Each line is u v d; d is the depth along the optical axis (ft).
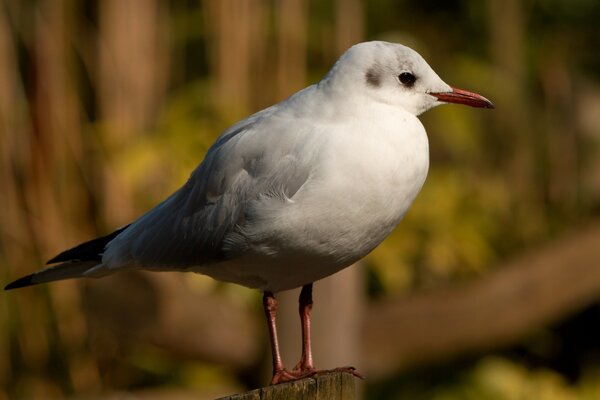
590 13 42.78
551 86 42.04
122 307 28.73
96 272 25.23
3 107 34.88
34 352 35.47
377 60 22.29
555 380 35.78
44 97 35.06
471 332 30.68
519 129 39.91
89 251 25.26
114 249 24.64
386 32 42.42
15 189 34.78
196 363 33.22
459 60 40.16
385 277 33.76
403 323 30.35
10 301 35.09
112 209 33.86
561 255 31.12
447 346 30.73
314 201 21.39
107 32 35.47
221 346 29.43
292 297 28.94
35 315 35.29
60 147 35.09
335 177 21.30
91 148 35.01
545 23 43.04
